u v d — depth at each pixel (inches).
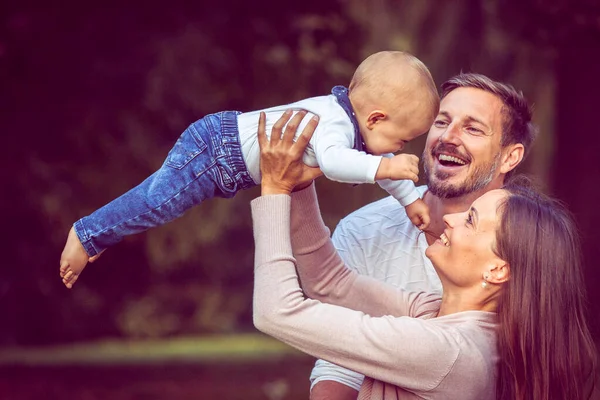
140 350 553.9
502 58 487.8
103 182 631.2
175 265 639.8
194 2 644.1
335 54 633.0
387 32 538.3
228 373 454.0
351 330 135.4
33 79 629.3
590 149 352.8
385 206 180.9
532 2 367.6
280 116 147.5
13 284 610.2
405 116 147.6
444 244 145.4
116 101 641.0
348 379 165.0
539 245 140.3
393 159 138.0
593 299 328.5
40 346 582.2
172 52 640.4
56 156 632.4
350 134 145.9
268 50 641.6
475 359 136.4
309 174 146.8
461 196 173.5
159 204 148.2
